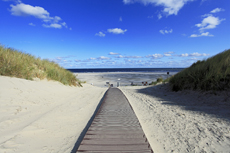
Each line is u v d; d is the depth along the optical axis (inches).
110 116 160.1
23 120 134.1
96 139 103.7
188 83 339.6
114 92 385.1
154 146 100.3
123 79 1465.3
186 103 239.1
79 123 144.9
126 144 96.7
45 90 263.3
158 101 266.8
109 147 92.7
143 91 441.1
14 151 86.5
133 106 225.6
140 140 102.9
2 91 184.2
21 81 242.2
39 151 90.4
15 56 280.2
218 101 223.6
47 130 121.2
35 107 178.1
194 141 106.2
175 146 100.0
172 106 221.5
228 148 95.3
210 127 129.7
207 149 95.0
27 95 206.4
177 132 122.7
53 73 367.6
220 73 267.9
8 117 133.8
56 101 228.8
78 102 243.3
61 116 159.9
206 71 306.3
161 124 142.9
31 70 297.4
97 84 1085.8
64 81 393.1
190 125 137.1
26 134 108.3
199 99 255.8
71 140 108.3
